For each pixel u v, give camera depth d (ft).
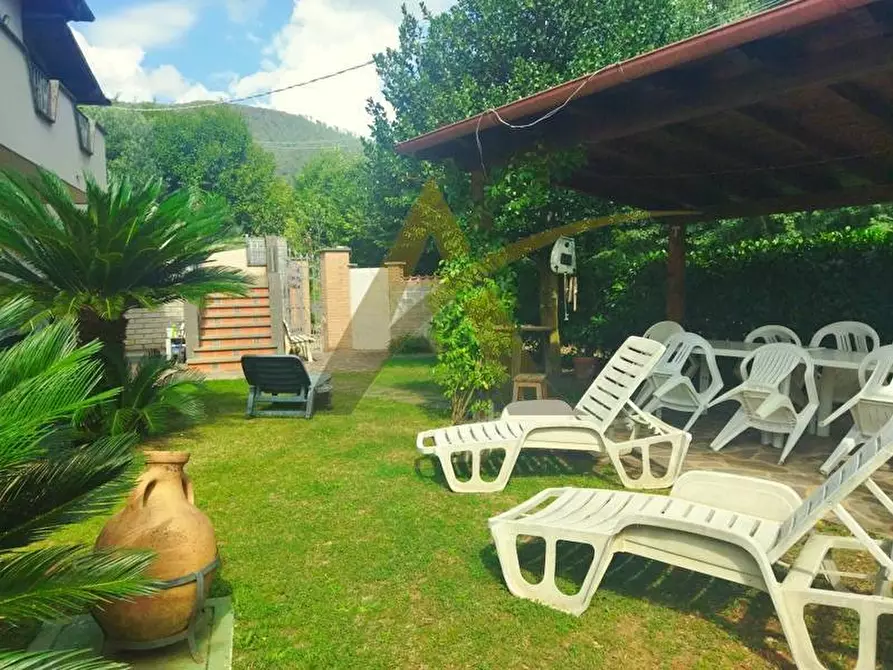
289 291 48.16
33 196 19.77
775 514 10.39
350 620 9.65
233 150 135.85
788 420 18.88
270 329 43.93
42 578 6.38
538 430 15.99
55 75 48.62
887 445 7.93
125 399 21.21
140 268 21.36
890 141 22.52
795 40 13.79
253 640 9.11
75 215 20.08
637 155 24.61
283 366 24.99
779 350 19.93
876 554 8.07
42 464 7.45
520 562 11.70
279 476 17.35
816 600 8.00
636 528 9.77
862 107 17.79
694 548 9.20
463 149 23.36
